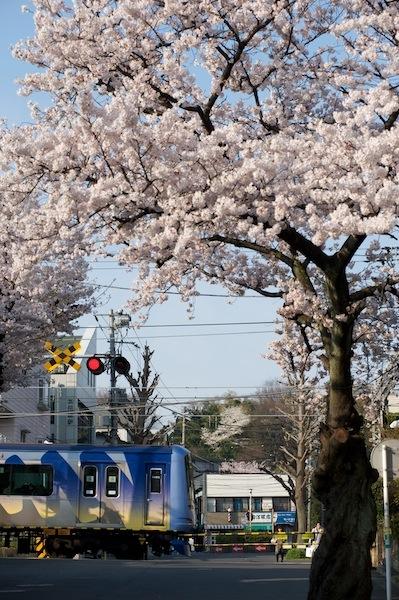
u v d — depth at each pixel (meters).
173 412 76.69
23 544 48.00
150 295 22.66
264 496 90.94
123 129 19.08
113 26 21.27
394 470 23.84
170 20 21.41
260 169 18.67
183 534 47.41
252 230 18.84
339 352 19.25
